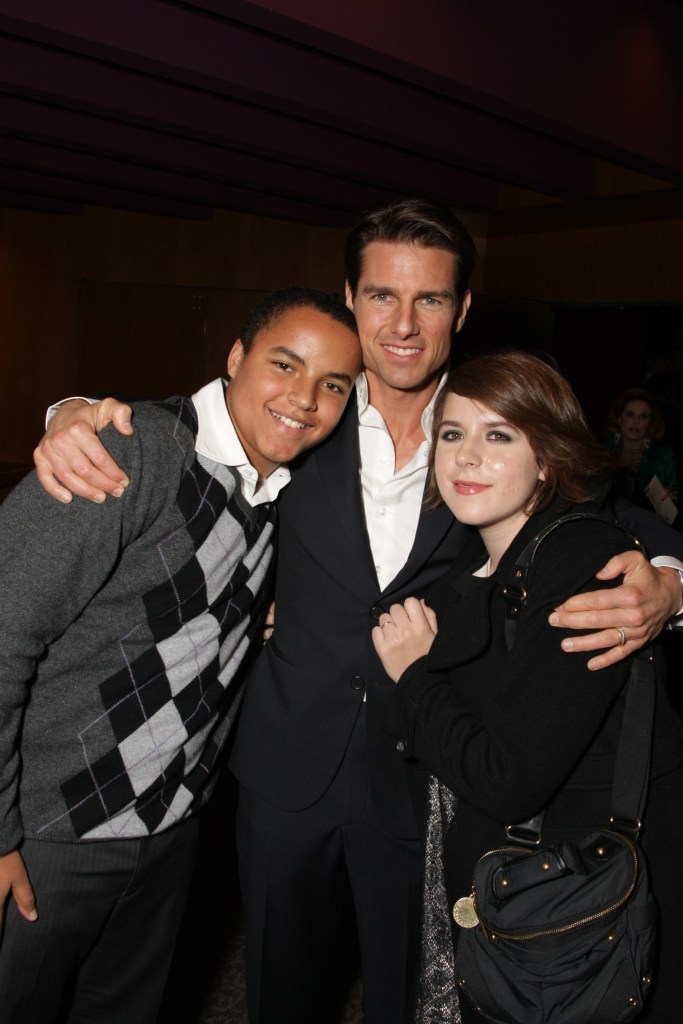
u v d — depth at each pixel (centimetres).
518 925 112
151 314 935
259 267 884
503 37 390
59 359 998
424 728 127
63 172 684
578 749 113
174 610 130
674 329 746
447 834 135
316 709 158
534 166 567
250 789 162
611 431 486
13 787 121
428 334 156
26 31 367
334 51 356
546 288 778
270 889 161
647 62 464
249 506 139
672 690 379
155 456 123
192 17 396
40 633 119
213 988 202
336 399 137
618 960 110
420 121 496
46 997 135
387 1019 166
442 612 146
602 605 113
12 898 128
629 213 670
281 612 164
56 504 116
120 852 133
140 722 130
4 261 1017
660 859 121
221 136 532
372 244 155
